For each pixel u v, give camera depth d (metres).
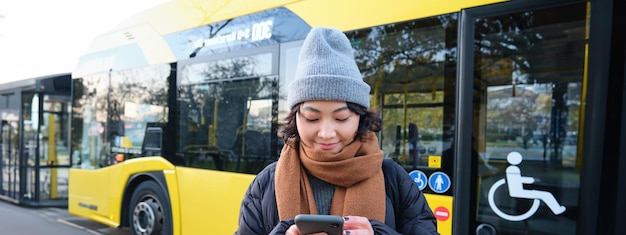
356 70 1.12
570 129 2.09
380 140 2.62
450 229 2.34
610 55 1.97
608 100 1.97
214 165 3.54
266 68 3.20
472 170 2.29
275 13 3.20
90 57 4.96
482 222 2.28
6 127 7.60
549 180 2.13
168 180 3.87
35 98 7.04
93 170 4.81
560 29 2.10
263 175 1.27
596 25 2.00
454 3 2.37
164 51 4.01
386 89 2.62
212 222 3.48
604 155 1.98
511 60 2.22
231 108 3.44
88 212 4.84
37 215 6.55
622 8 1.97
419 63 2.49
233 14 3.49
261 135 3.21
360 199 1.07
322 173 1.09
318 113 1.06
